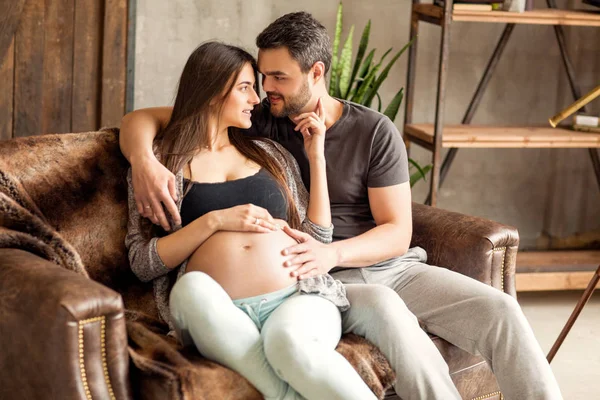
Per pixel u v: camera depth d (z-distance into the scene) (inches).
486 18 140.7
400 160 98.5
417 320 89.4
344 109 99.6
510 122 171.2
